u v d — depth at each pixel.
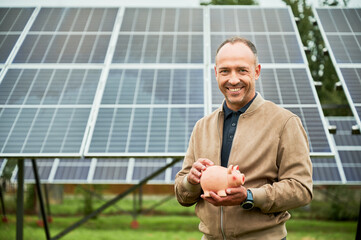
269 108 2.56
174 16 7.18
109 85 5.46
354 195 12.59
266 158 2.45
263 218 2.44
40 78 5.61
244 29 6.73
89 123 4.82
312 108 4.99
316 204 13.53
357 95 5.20
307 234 10.75
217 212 2.54
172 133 4.71
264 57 6.00
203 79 5.56
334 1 13.27
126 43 6.37
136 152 4.43
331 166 8.17
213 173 2.35
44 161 10.24
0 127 4.78
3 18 7.00
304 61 5.87
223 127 2.69
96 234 10.85
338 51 6.16
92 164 10.09
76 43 6.35
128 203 16.12
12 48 6.22
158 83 5.52
